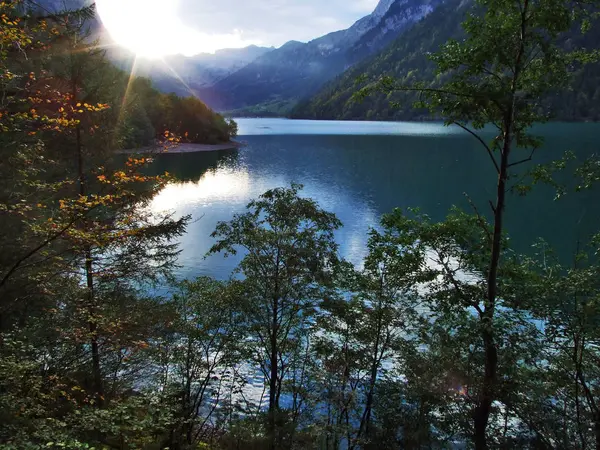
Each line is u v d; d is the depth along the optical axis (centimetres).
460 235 983
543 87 853
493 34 840
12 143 799
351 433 978
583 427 712
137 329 992
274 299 1027
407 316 1051
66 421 725
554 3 788
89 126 1055
